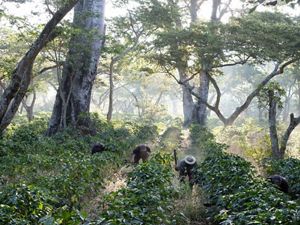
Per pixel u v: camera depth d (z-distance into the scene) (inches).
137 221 234.5
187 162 466.6
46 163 460.1
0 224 217.9
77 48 885.2
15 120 1384.1
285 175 482.9
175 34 1037.8
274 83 743.1
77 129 898.7
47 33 539.8
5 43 1064.8
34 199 257.0
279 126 1179.9
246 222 240.5
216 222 338.0
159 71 1210.6
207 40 992.9
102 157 510.9
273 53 956.6
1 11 714.2
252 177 372.8
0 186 383.6
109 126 1052.5
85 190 367.2
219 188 352.5
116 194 301.7
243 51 975.0
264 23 992.2
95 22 951.6
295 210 258.8
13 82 539.8
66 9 535.5
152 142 944.9
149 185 339.9
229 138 968.9
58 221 202.5
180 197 392.8
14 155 540.4
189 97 1472.7
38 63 1072.2
